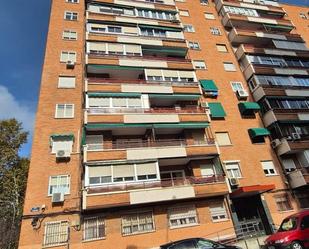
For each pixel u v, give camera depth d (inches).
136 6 1063.0
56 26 934.4
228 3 1284.4
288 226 506.9
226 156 852.0
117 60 875.4
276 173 871.7
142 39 967.6
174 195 671.1
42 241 578.9
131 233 636.7
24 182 1117.1
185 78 935.0
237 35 1162.6
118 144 757.3
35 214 601.3
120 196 633.0
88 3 1011.9
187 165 807.1
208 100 960.3
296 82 1062.4
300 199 841.5
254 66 1053.2
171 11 1109.7
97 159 670.5
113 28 976.9
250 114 975.0
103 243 607.2
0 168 1125.1
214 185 718.5
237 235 698.8
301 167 898.7
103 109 751.7
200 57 1084.5
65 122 744.3
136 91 827.4
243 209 789.9
